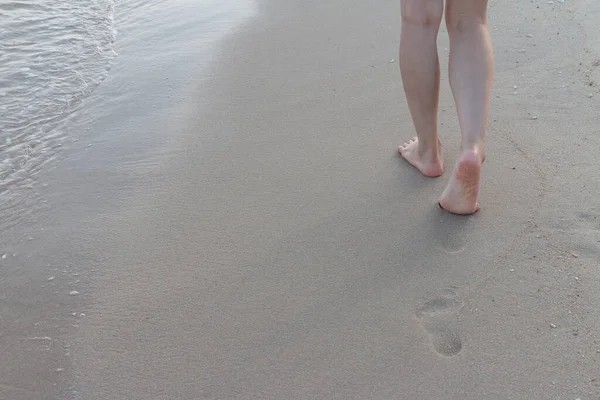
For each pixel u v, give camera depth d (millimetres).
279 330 1582
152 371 1506
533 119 2348
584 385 1365
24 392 1495
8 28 3621
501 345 1479
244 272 1786
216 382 1460
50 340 1634
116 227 2037
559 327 1511
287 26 3482
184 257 1870
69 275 1854
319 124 2504
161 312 1677
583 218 1846
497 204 1948
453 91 1907
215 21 3666
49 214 2145
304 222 1965
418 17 1854
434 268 1734
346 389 1411
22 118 2764
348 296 1669
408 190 2068
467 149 1807
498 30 3111
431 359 1464
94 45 3449
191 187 2197
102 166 2387
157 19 3779
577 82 2562
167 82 2986
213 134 2514
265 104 2695
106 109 2807
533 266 1699
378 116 2521
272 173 2225
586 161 2086
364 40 3207
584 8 3264
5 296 1801
